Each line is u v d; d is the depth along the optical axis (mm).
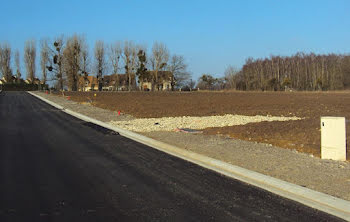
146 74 93250
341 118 9109
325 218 5293
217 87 102438
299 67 93875
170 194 6457
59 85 86312
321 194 6250
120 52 92875
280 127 15477
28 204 5832
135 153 10547
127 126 17234
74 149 11109
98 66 91125
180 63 98312
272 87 86250
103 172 8102
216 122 18531
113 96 51188
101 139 13398
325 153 9203
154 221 5102
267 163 8750
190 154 10180
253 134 13617
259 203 5977
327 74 85562
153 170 8359
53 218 5195
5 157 9719
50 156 9922
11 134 14508
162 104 34312
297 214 5453
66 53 79375
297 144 11359
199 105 32812
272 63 96062
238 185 7105
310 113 23438
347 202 5812
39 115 23734
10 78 94562
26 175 7758
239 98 46062
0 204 5820
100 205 5809
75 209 5605
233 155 9789
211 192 6602
